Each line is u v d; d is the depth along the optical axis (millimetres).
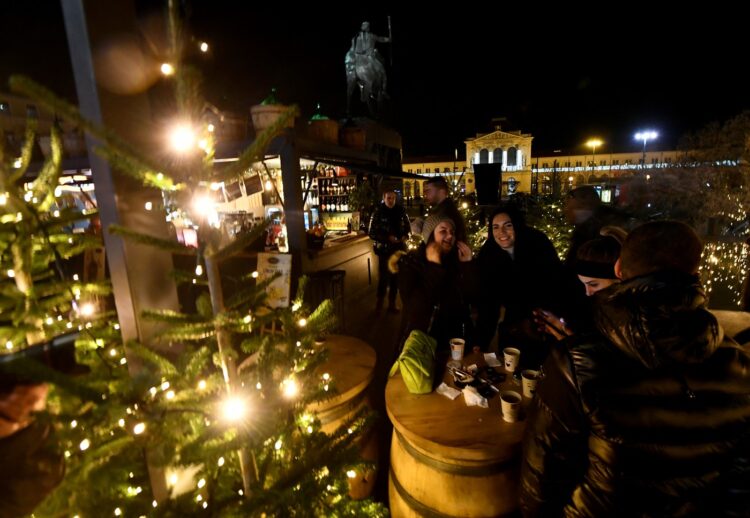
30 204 1169
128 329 1164
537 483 1316
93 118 1030
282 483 1179
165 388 1144
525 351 2574
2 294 1187
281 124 1019
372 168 6117
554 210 8195
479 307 3195
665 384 1084
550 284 2873
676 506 1120
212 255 1031
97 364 1290
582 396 1151
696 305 1045
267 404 1127
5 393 927
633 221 3516
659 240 1121
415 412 1997
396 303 6773
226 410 1037
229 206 6727
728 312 2014
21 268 1199
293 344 1326
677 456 1101
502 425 1879
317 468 1277
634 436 1107
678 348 1016
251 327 1156
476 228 8289
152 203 1182
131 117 1098
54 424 1068
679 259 1101
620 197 11523
